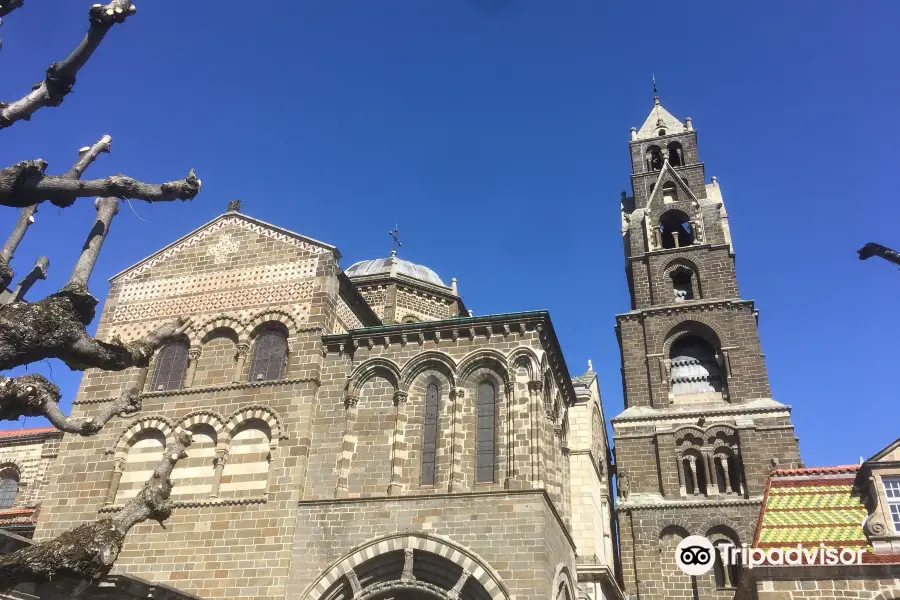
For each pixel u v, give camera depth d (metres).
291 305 36.56
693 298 59.69
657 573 47.72
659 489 51.31
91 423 17.83
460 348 33.69
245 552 30.75
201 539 31.45
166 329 19.31
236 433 34.09
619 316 59.34
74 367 17.36
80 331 16.84
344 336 35.00
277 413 33.66
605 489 50.47
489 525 28.97
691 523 48.84
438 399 33.12
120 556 31.73
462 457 31.28
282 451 32.75
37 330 15.90
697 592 46.53
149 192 17.62
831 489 34.50
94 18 16.28
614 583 41.00
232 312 37.28
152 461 34.25
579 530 39.47
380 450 32.38
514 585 27.62
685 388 56.19
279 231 39.03
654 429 53.44
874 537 31.11
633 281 62.00
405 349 34.31
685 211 63.88
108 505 33.22
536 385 31.86
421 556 29.22
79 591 23.38
